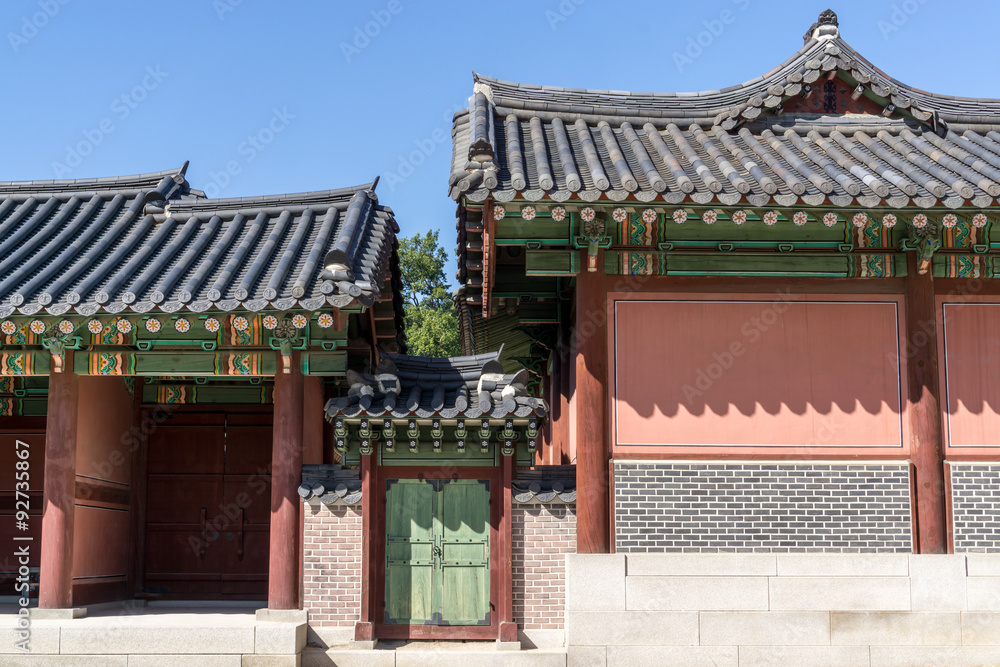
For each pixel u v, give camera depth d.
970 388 11.03
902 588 10.39
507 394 10.69
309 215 13.63
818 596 10.37
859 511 10.75
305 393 12.01
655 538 10.66
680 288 11.11
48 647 10.43
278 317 10.77
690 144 11.72
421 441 11.25
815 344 11.06
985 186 9.61
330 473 11.34
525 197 9.52
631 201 9.63
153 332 11.52
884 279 11.16
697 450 10.83
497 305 13.77
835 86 12.28
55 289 10.90
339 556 11.01
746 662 10.23
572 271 10.91
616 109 12.41
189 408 14.48
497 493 11.20
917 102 12.52
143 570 13.98
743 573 10.42
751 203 9.61
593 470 10.66
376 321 15.34
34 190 14.88
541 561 10.91
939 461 10.80
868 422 10.93
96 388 12.68
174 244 12.59
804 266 11.05
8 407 14.30
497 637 10.84
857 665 10.25
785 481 10.80
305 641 10.79
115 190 14.77
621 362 10.96
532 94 12.83
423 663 10.46
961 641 10.29
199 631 10.42
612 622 10.30
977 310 11.17
